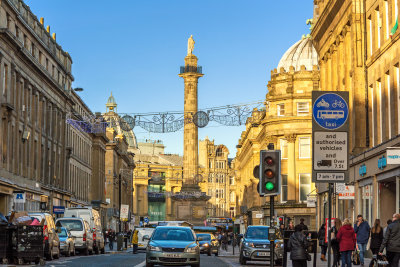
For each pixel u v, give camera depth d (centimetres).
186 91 11844
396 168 3478
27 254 3106
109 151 13488
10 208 5647
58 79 7912
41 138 7012
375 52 3950
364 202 4203
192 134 12031
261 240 3694
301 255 2194
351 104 4428
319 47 5491
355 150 4244
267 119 8106
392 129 3581
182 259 2859
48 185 7281
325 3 5103
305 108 7962
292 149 7925
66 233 4234
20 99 6172
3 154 5591
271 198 2153
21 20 6041
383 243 2169
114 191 13650
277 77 8112
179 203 11862
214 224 14912
